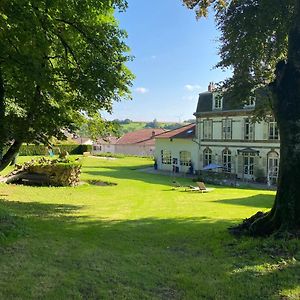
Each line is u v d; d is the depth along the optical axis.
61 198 20.25
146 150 84.44
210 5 12.60
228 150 44.62
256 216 10.12
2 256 7.03
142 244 8.95
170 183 34.22
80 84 12.90
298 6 9.30
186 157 49.81
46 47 11.62
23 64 11.00
